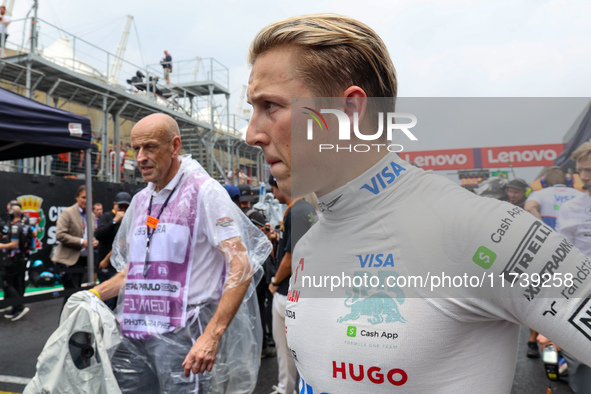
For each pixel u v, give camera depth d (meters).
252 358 1.64
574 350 0.47
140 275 1.57
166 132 1.59
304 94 0.59
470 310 0.51
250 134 0.63
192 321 1.51
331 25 0.59
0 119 2.87
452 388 0.52
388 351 0.53
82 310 1.51
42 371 1.47
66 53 10.46
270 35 0.60
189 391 1.46
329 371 0.58
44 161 8.41
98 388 1.47
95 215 6.12
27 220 5.23
